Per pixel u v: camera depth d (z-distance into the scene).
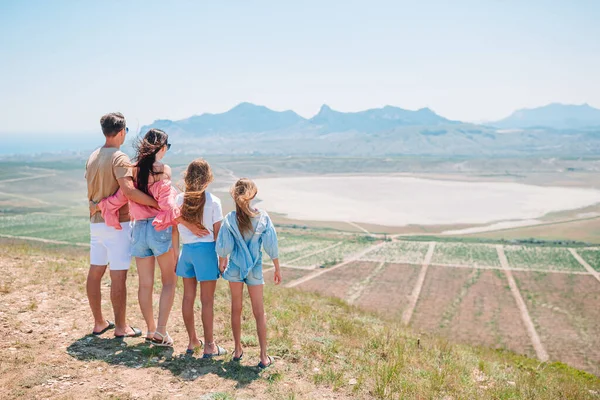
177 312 8.00
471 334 50.38
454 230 184.25
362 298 69.88
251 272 5.80
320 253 118.19
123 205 5.96
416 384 6.00
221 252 5.70
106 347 5.95
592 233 167.12
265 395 5.05
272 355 6.35
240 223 5.68
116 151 5.74
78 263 11.09
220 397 4.83
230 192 5.73
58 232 140.50
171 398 4.78
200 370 5.58
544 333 50.72
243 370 5.70
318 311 10.56
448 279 85.75
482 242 145.00
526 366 11.02
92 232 6.09
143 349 5.98
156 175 5.68
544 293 74.19
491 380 7.59
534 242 145.25
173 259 6.09
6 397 4.49
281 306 10.19
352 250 123.75
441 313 60.56
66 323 6.70
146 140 5.68
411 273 91.56
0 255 11.07
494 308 63.66
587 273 92.38
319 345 7.10
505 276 89.12
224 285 11.03
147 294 6.09
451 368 7.40
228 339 6.87
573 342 47.06
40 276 9.02
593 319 57.44
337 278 85.69
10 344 5.72
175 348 6.25
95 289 6.28
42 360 5.38
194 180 5.60
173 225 6.00
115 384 4.98
